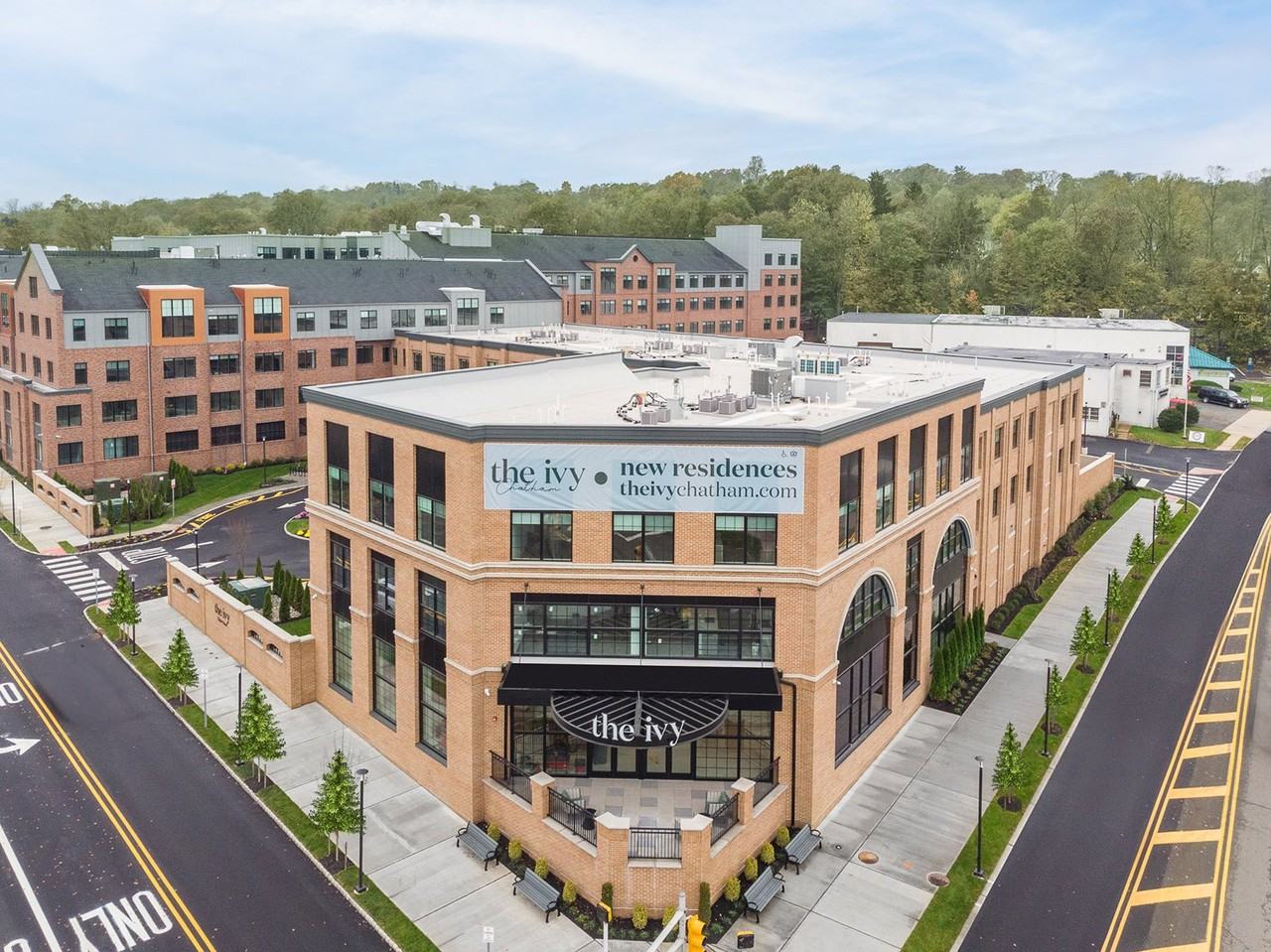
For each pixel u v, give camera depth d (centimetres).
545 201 18112
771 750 3475
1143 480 8544
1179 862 3356
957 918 3061
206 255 10719
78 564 6281
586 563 3403
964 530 4800
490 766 3512
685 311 12900
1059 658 5003
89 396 7706
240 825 3509
